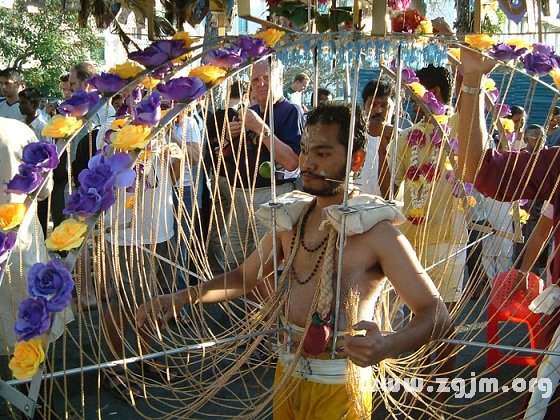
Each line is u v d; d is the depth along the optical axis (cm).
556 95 219
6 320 263
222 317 424
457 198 302
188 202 408
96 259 207
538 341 232
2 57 1708
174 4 273
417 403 318
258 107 379
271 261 226
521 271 270
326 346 198
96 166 174
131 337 348
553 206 235
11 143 277
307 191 205
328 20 220
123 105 235
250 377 348
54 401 337
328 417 199
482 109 226
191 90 191
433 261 312
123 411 327
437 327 183
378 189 326
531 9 220
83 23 281
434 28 247
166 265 353
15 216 172
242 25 306
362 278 196
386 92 345
